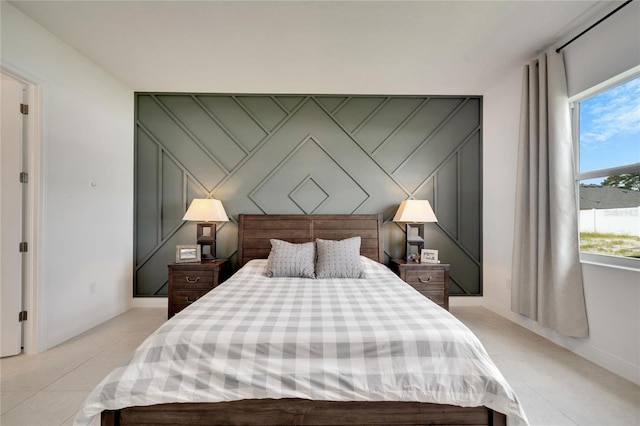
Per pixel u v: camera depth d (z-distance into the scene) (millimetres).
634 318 1820
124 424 1172
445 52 2504
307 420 1186
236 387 1172
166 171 3320
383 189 3381
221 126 3322
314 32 2232
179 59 2631
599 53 2023
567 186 2238
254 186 3338
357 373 1191
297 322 1407
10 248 2125
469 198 3420
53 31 2252
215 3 1937
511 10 1993
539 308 2410
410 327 1336
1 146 2121
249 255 3203
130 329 2662
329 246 2660
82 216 2598
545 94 2406
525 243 2625
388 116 3387
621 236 1983
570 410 1560
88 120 2660
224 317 1465
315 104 3354
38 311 2195
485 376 1184
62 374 1905
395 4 1940
